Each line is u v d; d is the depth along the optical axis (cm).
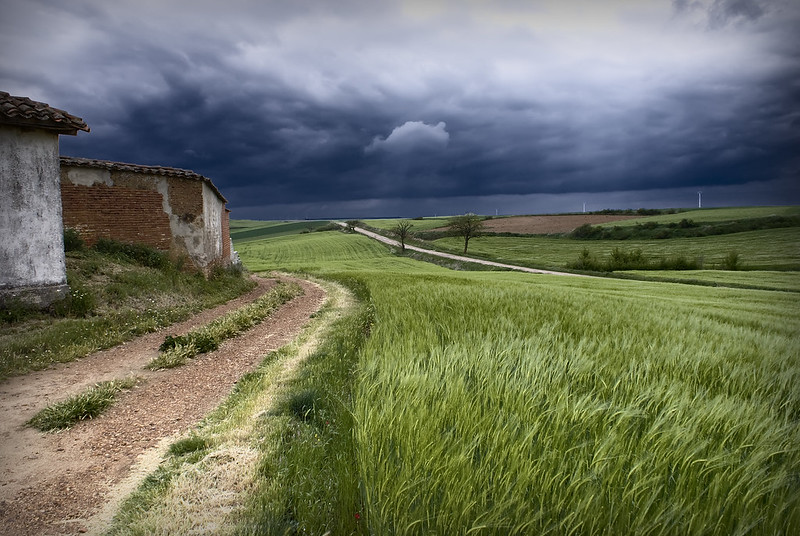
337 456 368
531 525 248
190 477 379
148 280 1469
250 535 288
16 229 1059
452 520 256
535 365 514
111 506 358
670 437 328
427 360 598
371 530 270
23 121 1050
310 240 10900
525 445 316
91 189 1598
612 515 254
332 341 915
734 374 509
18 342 823
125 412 569
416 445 330
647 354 589
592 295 1656
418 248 9500
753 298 2025
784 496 273
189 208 1891
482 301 1179
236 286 2141
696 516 253
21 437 488
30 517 339
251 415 528
